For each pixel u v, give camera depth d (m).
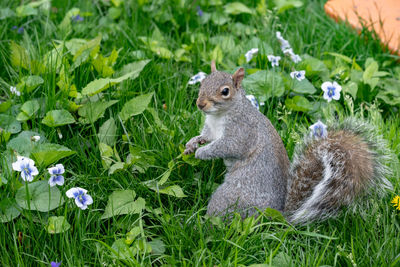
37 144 4.85
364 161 4.65
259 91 6.00
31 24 7.16
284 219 4.49
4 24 6.93
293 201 4.74
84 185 4.79
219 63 6.72
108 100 5.71
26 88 5.52
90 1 7.76
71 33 7.03
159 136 5.31
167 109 5.80
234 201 4.68
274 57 6.27
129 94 5.79
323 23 7.69
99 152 5.14
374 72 6.36
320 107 6.03
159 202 4.72
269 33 7.21
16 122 5.26
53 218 4.26
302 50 7.11
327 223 4.64
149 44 6.72
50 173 4.41
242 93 4.89
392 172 4.92
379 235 4.50
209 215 4.72
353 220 4.53
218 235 4.36
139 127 5.41
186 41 7.24
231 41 7.07
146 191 4.82
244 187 4.69
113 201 4.57
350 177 4.57
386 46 7.11
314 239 4.47
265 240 4.38
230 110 4.81
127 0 7.66
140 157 4.94
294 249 4.38
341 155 4.63
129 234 4.25
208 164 5.17
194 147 5.05
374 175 4.68
